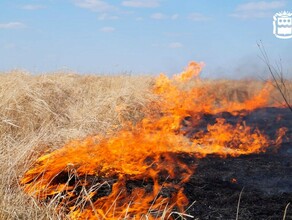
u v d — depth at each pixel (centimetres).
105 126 852
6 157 498
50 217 372
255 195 482
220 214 426
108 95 1030
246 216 422
